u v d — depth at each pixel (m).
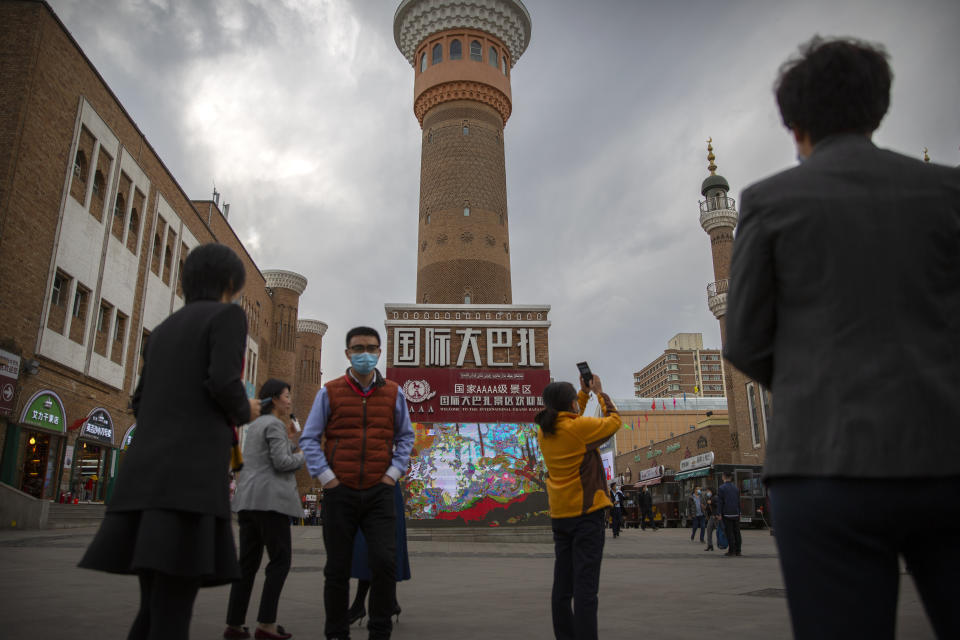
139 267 29.41
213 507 2.70
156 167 31.02
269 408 5.47
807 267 1.72
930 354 1.58
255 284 50.78
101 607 5.79
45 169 21.89
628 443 76.75
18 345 20.53
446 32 40.22
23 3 21.59
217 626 5.29
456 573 9.94
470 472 22.41
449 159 37.25
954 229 1.66
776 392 1.75
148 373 2.92
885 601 1.53
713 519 15.99
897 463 1.48
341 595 4.36
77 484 24.16
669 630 5.17
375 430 4.56
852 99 1.87
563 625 4.23
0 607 5.70
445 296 34.62
